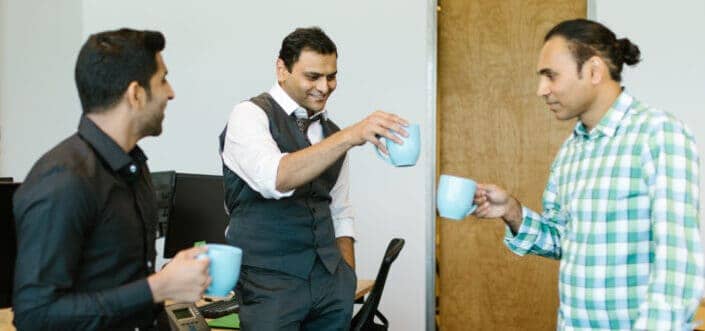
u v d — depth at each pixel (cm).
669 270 145
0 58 414
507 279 404
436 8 405
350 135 175
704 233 367
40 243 124
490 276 407
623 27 379
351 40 417
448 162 414
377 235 413
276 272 197
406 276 409
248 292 197
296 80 199
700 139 369
